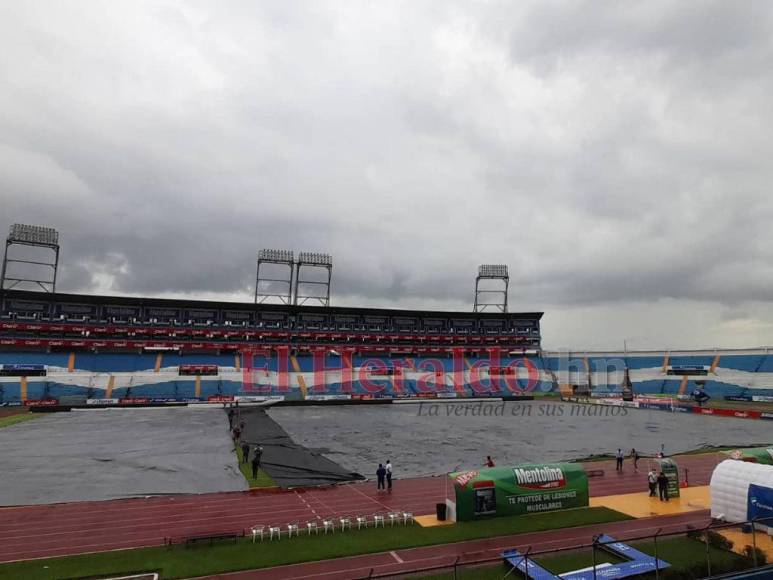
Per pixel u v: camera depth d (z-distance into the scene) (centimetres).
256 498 2580
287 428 5188
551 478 2364
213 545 1892
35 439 4241
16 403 6831
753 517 1936
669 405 7300
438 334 10525
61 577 1585
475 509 2200
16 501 2469
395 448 4069
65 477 2941
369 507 2430
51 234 8975
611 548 1794
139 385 7600
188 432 4688
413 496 2633
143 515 2277
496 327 10900
